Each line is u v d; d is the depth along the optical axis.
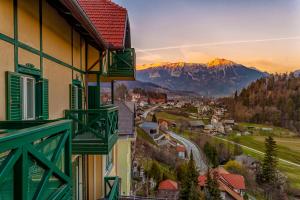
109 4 12.72
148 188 38.34
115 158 14.80
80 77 8.75
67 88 7.32
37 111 5.35
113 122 7.73
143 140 54.34
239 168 46.09
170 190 36.72
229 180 40.19
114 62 11.92
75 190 7.98
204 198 33.66
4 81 4.05
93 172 9.70
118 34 11.79
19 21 4.55
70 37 7.58
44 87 5.54
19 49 4.54
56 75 6.42
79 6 5.55
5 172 2.04
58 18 6.56
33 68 5.07
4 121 3.77
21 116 4.54
